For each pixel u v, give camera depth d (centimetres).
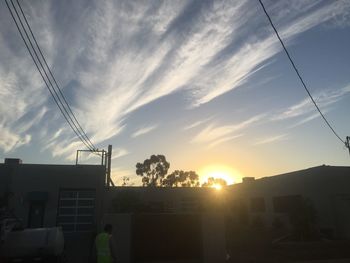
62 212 3095
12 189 3031
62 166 3183
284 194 3397
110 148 3484
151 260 1486
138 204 3700
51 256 1458
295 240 2525
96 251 914
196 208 4294
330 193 2822
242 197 4188
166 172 6725
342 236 2686
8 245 1430
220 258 1538
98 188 3200
